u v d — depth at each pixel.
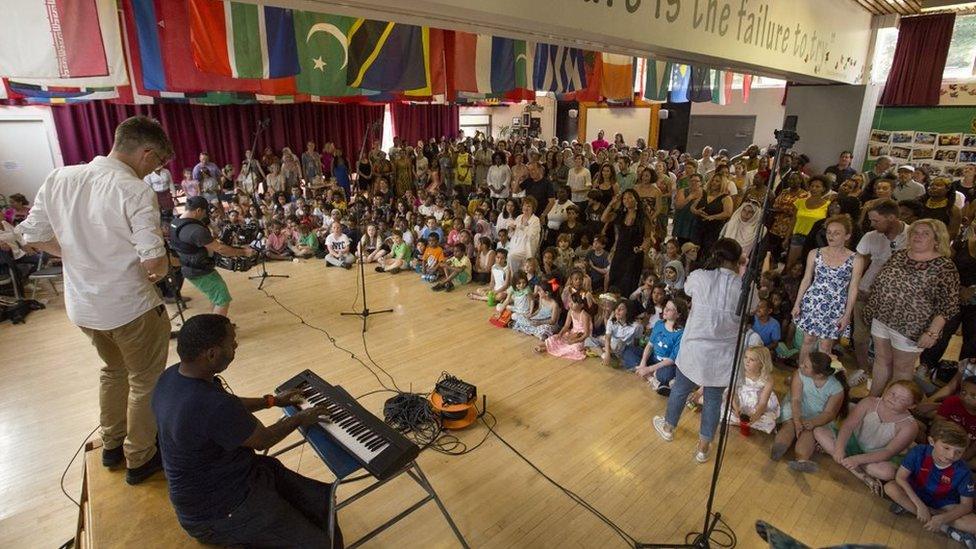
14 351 4.45
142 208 1.91
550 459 3.07
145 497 2.15
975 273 3.81
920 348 3.10
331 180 10.41
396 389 3.83
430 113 14.79
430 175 9.74
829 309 3.36
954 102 8.07
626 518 2.62
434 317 5.26
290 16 3.46
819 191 4.77
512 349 4.53
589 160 9.12
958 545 2.48
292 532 1.89
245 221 7.12
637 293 4.67
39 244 1.98
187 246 4.29
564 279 5.29
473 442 3.22
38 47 2.59
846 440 2.94
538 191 6.52
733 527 2.58
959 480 2.50
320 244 7.52
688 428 3.39
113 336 2.05
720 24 3.98
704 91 7.12
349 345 4.58
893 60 8.13
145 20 3.25
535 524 2.57
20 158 8.52
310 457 3.05
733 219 5.05
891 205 3.53
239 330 4.88
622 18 3.18
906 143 8.37
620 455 3.12
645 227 5.24
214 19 3.24
